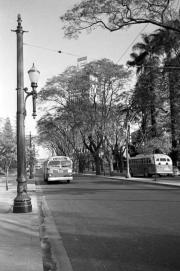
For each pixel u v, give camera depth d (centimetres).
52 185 3186
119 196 1941
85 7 1991
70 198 1920
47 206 1588
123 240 842
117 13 2044
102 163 7262
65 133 6888
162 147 4747
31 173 4888
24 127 1358
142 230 952
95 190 2411
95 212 1333
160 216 1184
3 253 716
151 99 3528
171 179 3656
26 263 645
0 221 1113
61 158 3488
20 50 1380
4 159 2773
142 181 3291
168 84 3212
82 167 7519
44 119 6025
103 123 5091
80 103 5194
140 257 690
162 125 4022
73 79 5181
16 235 895
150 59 3641
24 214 1267
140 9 2061
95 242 837
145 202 1620
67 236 920
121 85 4934
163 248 751
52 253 756
